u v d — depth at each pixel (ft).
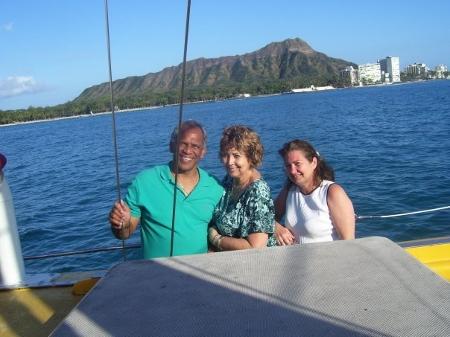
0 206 9.46
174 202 7.66
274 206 10.04
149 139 108.27
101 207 36.47
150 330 4.60
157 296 5.30
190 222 9.53
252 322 4.51
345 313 4.47
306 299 4.81
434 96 207.21
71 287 9.29
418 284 4.89
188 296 5.21
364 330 4.16
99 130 181.57
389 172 39.91
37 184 53.98
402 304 4.52
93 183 50.37
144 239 9.88
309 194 10.19
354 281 5.09
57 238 28.27
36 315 8.25
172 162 9.91
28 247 26.99
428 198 29.55
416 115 109.09
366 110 145.69
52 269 22.25
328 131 88.48
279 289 5.09
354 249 5.99
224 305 4.90
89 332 4.68
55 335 4.68
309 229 10.01
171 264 6.22
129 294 5.43
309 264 5.67
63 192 45.91
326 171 10.39
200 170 10.11
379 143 63.05
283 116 146.82
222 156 9.59
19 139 177.68
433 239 9.98
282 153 10.38
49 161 82.28
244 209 9.32
